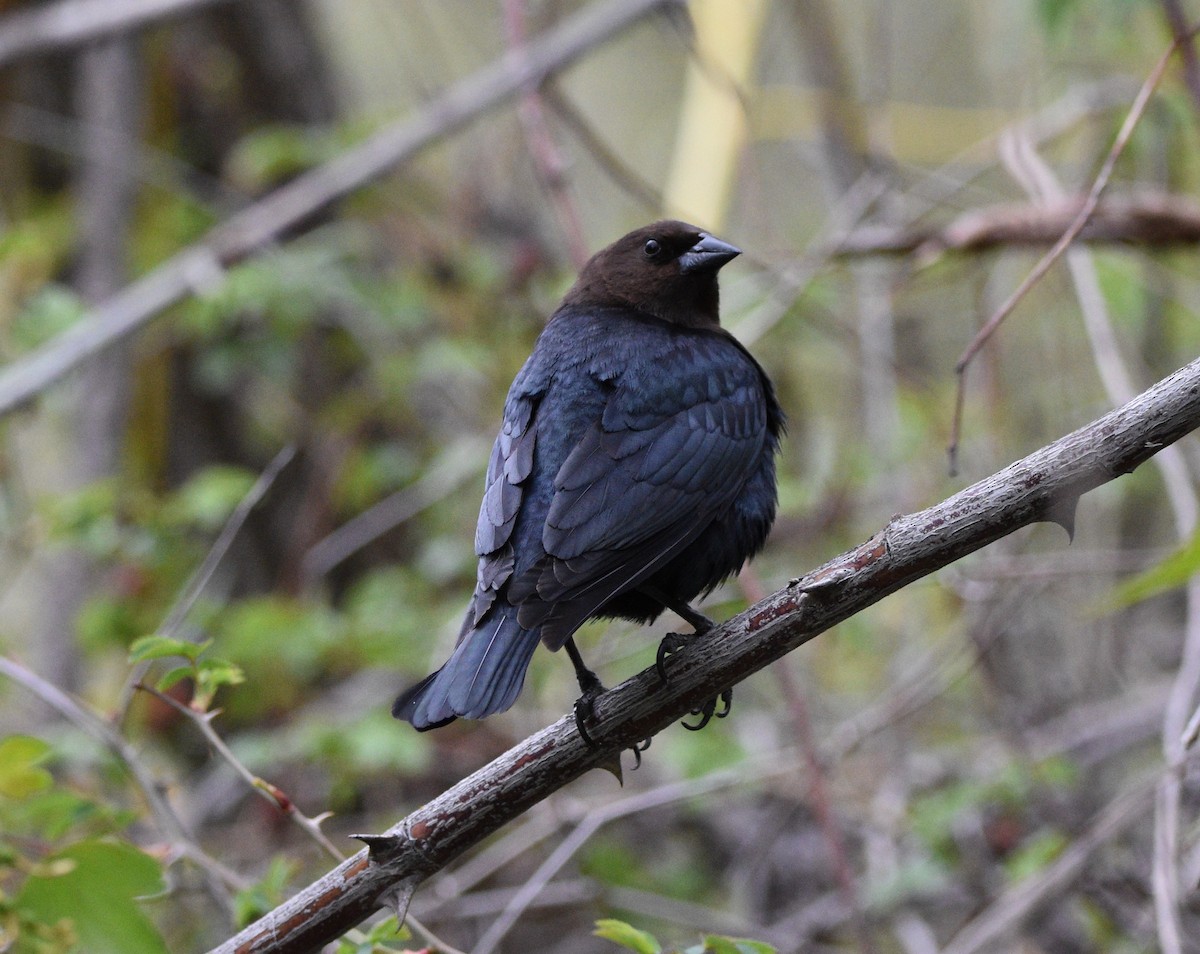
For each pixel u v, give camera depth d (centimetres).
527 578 655
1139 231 1063
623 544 682
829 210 1378
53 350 1253
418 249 1459
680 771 1166
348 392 1496
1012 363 1300
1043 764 1071
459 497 1423
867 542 572
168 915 964
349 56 1778
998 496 550
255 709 1218
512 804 586
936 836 1055
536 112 1078
